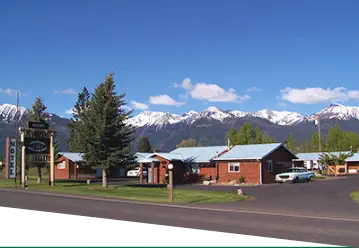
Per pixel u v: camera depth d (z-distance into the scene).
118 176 65.50
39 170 37.69
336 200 25.89
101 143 31.95
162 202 22.78
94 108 32.56
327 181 46.97
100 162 32.25
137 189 31.70
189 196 27.20
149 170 51.94
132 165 33.41
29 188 28.67
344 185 39.56
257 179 46.06
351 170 70.06
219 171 49.22
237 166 47.84
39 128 31.08
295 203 23.67
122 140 33.25
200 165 50.97
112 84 32.94
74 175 59.53
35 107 40.19
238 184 44.69
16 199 21.08
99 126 31.84
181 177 51.47
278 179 46.22
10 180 38.06
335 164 63.91
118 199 23.48
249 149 49.38
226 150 51.50
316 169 70.56
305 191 33.62
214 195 28.41
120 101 32.91
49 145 31.97
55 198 21.98
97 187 31.48
